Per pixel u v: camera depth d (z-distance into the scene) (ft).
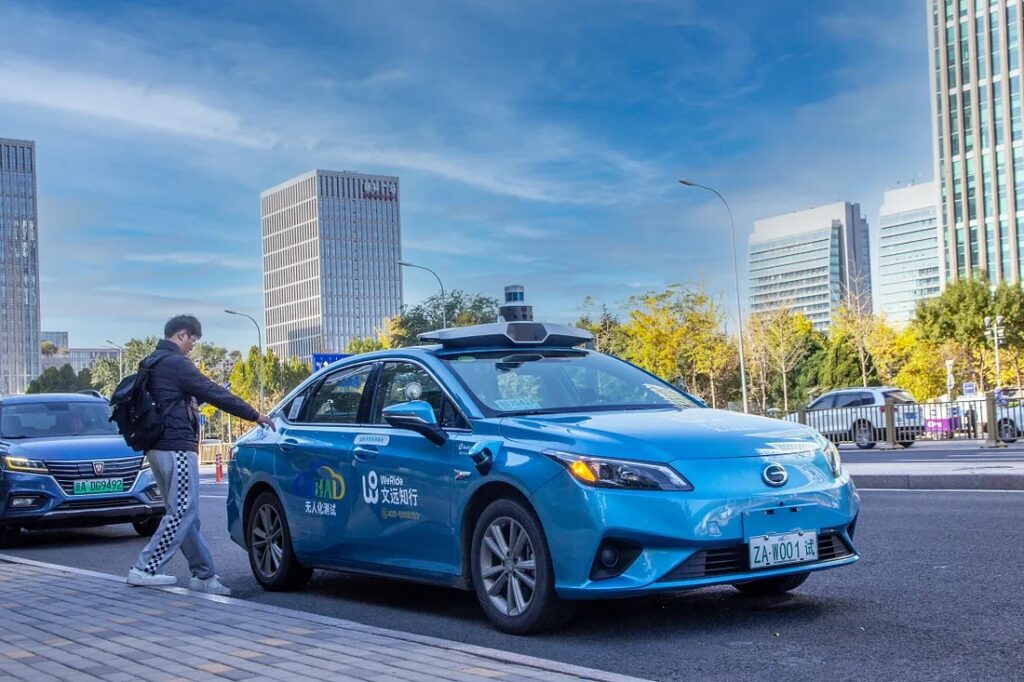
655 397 22.34
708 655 16.87
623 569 17.69
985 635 17.39
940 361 199.62
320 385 25.93
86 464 39.86
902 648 16.78
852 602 20.66
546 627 18.74
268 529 26.37
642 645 17.78
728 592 22.30
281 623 19.57
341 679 14.80
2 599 24.35
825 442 19.95
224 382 353.72
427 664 15.56
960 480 43.42
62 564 35.09
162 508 41.29
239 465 27.35
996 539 27.40
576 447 18.38
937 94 378.53
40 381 600.39
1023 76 352.28
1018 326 197.26
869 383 220.02
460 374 21.76
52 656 17.51
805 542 18.42
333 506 23.67
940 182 377.71
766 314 219.82
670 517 17.49
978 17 365.40
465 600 23.62
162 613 21.31
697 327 190.08
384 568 22.26
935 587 21.68
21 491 39.11
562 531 17.98
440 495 20.58
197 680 15.23
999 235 360.69
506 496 19.48
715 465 18.12
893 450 84.89
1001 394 98.12
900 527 30.96
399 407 20.84
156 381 25.55
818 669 15.71
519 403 21.07
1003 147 359.05
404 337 234.79
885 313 220.02
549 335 23.57
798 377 242.37
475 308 231.09
